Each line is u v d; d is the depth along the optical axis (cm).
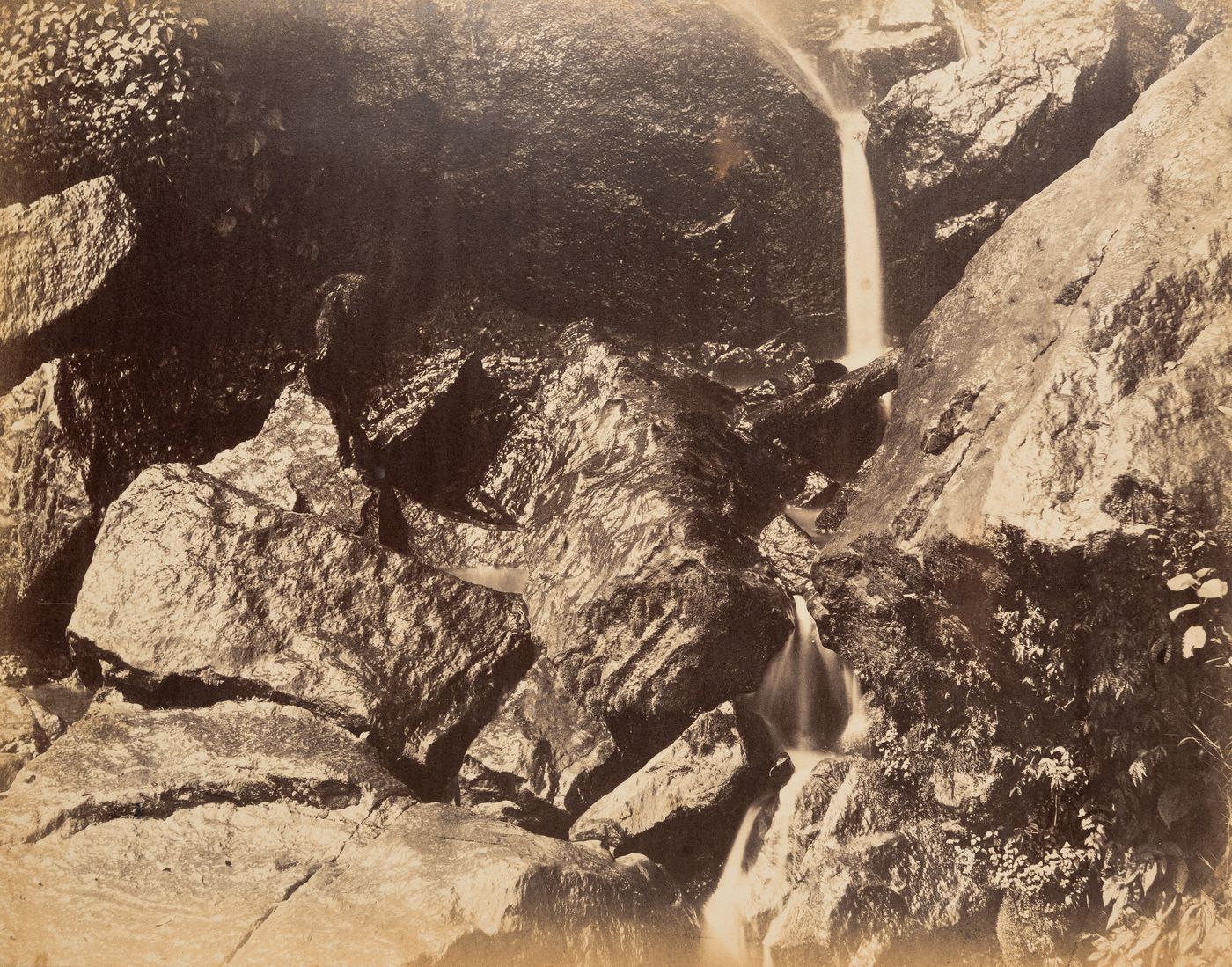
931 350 741
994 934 552
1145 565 518
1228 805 511
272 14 892
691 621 641
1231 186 616
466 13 947
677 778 602
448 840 530
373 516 736
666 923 538
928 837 583
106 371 812
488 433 853
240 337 866
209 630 654
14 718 661
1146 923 516
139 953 481
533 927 488
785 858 583
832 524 752
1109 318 583
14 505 768
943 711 607
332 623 664
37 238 815
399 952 464
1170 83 685
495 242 947
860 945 541
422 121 937
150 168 838
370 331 896
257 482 750
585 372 834
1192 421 534
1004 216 845
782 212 930
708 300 937
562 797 612
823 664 667
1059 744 563
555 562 708
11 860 542
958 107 853
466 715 650
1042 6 885
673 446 738
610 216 939
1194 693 516
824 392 820
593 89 934
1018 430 568
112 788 577
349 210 914
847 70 959
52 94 853
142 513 702
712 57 925
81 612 675
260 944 479
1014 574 556
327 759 591
